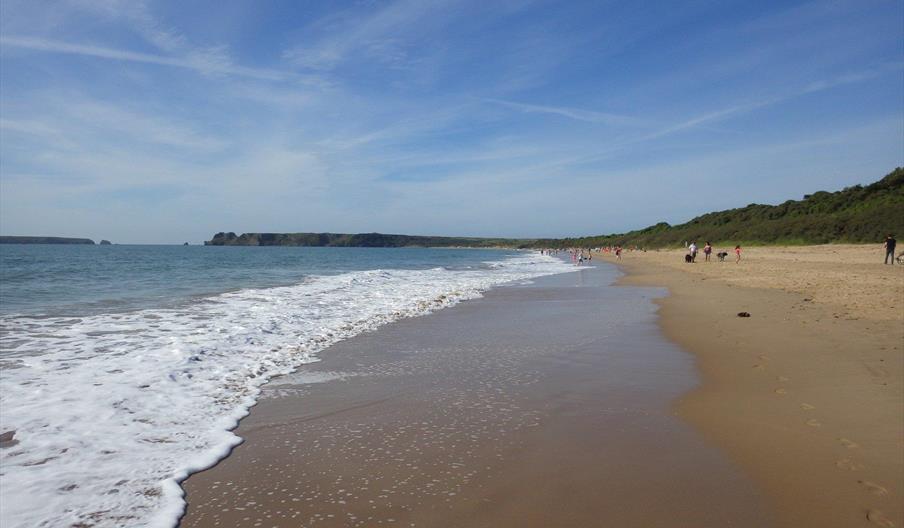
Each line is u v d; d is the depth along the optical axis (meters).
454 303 15.99
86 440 4.78
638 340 9.80
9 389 6.20
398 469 4.30
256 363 7.86
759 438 4.88
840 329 9.66
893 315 10.78
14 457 4.38
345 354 8.61
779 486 3.93
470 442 4.88
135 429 5.09
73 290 19.19
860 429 4.98
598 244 149.00
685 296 17.39
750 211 87.25
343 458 4.52
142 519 3.50
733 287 19.38
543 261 61.28
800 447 4.64
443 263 55.56
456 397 6.28
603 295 18.48
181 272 31.70
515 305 15.49
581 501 3.75
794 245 59.81
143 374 6.97
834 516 3.49
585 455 4.56
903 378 6.55
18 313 12.77
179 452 4.60
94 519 3.49
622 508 3.64
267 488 3.97
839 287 16.30
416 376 7.25
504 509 3.64
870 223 55.62
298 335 10.17
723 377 7.05
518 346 9.29
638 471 4.23
